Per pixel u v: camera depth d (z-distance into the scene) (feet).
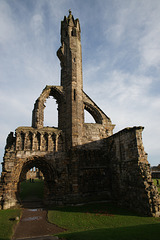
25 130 82.33
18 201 71.72
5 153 78.13
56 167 81.56
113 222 47.62
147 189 56.65
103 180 84.69
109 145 88.69
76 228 43.93
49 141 84.38
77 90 94.63
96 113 99.40
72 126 86.22
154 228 38.47
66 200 75.25
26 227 45.85
